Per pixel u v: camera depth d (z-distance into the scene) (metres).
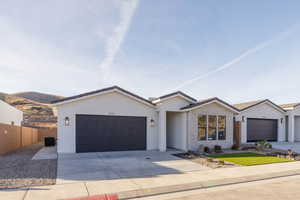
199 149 12.84
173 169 7.59
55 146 15.42
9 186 5.39
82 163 8.46
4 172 6.90
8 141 11.94
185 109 12.84
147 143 12.88
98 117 11.77
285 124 21.03
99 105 11.79
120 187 5.40
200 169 7.68
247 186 5.81
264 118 19.66
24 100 50.97
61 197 4.64
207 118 13.77
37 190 5.10
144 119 12.94
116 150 12.05
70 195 4.77
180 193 5.15
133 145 12.51
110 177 6.36
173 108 13.12
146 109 12.99
